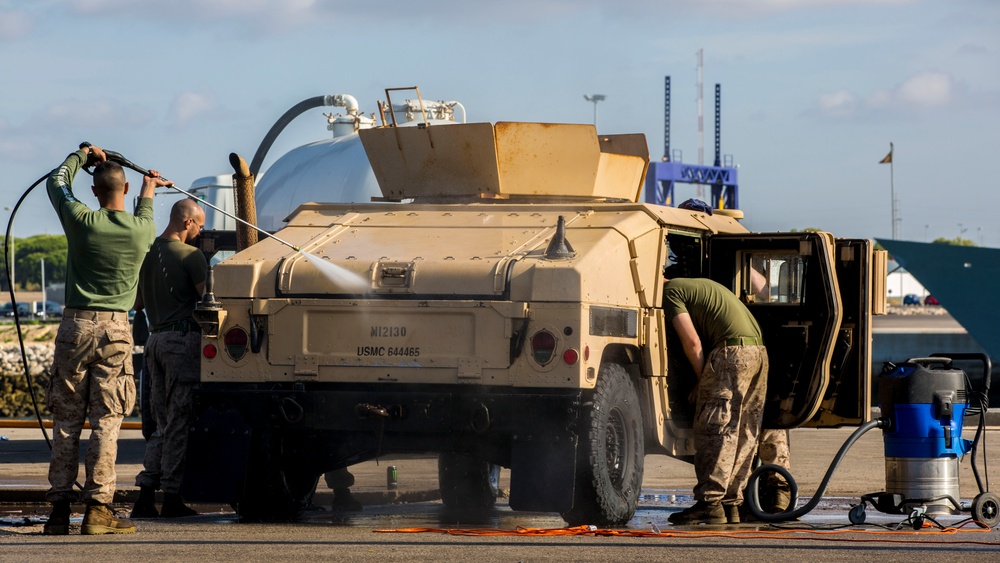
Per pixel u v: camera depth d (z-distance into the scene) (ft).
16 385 544.62
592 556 68.44
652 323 91.81
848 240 100.89
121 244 80.23
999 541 78.64
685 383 100.68
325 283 87.10
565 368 82.07
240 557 67.31
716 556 68.85
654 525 88.02
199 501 89.45
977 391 92.38
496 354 83.35
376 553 69.21
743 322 91.71
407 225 94.84
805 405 97.14
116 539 76.28
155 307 98.78
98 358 79.97
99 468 79.92
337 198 177.47
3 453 157.69
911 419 90.58
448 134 103.30
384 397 84.94
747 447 92.58
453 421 84.02
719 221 109.09
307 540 75.56
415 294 85.20
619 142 110.93
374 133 106.52
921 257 361.51
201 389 88.94
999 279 353.31
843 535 81.41
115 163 82.99
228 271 88.94
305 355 87.10
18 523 88.63
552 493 81.97
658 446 94.43
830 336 96.12
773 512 100.68
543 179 102.89
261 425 87.81
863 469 139.85
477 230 92.48
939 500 89.92
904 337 501.56
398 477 124.06
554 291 82.48
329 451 90.53
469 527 88.79
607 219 92.07
